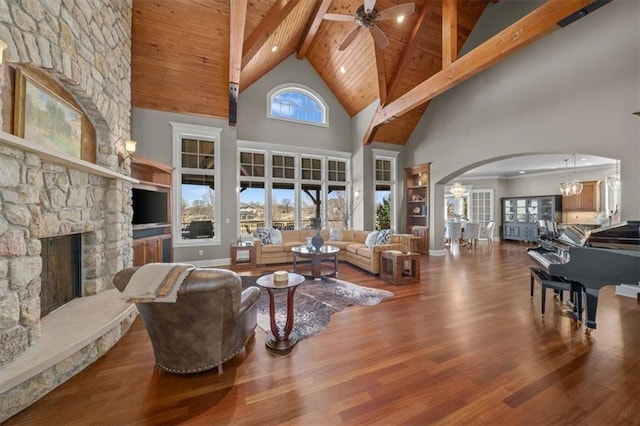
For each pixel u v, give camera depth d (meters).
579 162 7.71
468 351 2.28
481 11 5.82
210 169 5.83
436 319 2.96
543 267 3.02
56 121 2.25
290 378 1.92
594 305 2.46
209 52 4.87
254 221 6.82
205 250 5.72
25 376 1.53
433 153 7.19
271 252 5.77
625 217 3.75
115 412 1.59
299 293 3.88
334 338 2.52
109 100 3.00
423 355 2.22
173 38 4.56
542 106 4.74
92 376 1.93
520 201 9.91
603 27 3.97
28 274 1.76
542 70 4.73
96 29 2.71
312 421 1.52
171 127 5.43
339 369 2.03
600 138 4.01
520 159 7.48
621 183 3.80
